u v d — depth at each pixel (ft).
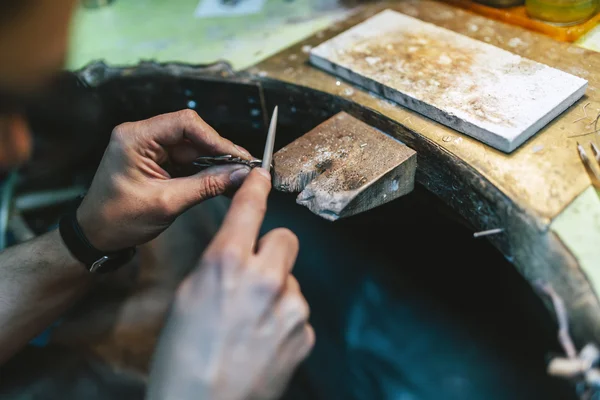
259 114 2.17
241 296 1.42
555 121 1.80
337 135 1.87
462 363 2.17
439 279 2.17
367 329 2.34
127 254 1.95
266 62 2.18
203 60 2.25
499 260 1.87
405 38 2.07
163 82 2.22
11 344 1.87
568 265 1.57
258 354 1.41
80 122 2.23
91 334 2.20
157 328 2.19
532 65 1.89
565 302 1.55
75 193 2.68
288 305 1.46
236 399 1.39
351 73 2.00
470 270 2.03
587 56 1.97
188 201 1.79
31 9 1.10
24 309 1.87
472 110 1.80
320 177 1.77
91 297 2.24
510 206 1.66
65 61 1.23
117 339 2.19
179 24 2.47
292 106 2.10
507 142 1.73
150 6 2.61
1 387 2.12
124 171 1.78
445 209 1.88
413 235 2.10
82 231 1.87
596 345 1.47
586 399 1.44
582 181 1.67
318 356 2.27
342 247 2.33
